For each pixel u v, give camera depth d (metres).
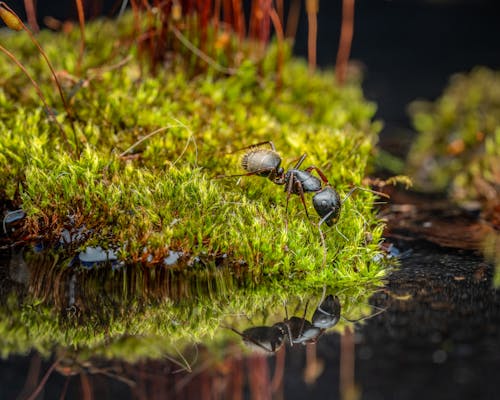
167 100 0.13
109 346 0.10
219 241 0.11
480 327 0.10
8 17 0.11
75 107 0.13
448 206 0.13
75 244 0.12
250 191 0.12
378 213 0.13
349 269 0.11
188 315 0.11
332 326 0.10
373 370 0.10
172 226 0.11
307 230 0.11
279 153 0.12
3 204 0.12
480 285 0.11
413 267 0.11
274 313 0.11
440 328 0.10
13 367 0.10
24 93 0.13
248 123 0.13
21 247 0.12
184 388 0.10
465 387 0.10
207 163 0.12
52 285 0.11
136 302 0.11
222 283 0.11
